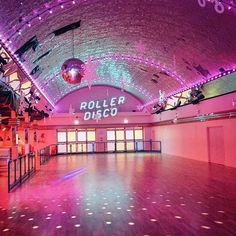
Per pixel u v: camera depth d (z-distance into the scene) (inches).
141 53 593.0
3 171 514.3
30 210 264.2
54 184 398.3
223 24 361.7
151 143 999.6
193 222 219.0
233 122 522.3
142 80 804.0
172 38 466.0
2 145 568.1
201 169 515.2
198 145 664.4
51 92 823.1
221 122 563.8
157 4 369.7
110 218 234.7
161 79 708.0
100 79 924.0
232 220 221.9
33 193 339.9
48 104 893.2
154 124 981.8
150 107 971.9
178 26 417.4
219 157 584.4
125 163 644.7
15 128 552.1
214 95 569.0
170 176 445.1
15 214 252.2
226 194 311.4
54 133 972.6
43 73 577.3
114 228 209.5
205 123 627.2
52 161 725.3
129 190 345.1
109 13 391.9
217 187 350.3
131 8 380.2
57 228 213.2
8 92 357.7
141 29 461.7
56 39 433.4
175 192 327.6
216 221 220.2
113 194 325.1
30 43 381.1
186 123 725.3
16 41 346.3
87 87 1007.6
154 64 631.8
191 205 268.8
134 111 1015.6
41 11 323.3
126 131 1015.6
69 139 991.0
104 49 576.4
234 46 396.8
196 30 409.7
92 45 534.6
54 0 317.4
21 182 414.9
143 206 269.7
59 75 685.9
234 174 447.2
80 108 999.6
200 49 461.1
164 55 557.0
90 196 317.7
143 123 1009.5
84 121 990.4
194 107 665.6
